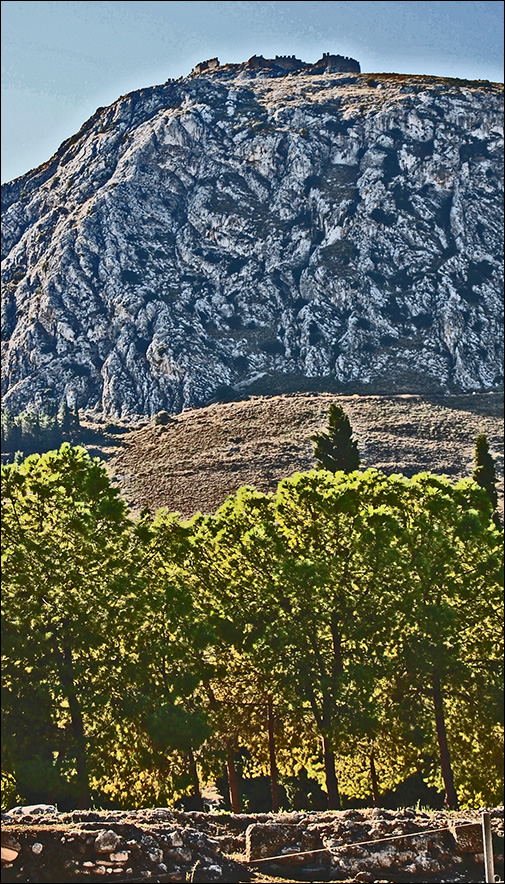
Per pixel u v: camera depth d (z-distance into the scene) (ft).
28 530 112.98
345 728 115.65
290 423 521.65
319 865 75.56
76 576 110.52
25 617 106.11
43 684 104.12
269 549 128.98
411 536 128.67
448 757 122.11
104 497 119.44
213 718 124.98
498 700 121.80
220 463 470.80
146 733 111.24
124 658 114.11
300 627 123.34
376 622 125.18
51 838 71.31
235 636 126.11
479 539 129.39
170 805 119.34
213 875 71.46
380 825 79.82
